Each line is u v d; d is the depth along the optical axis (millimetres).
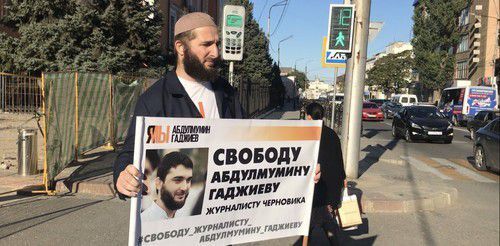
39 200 7086
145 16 20766
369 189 7875
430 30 54688
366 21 8797
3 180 8305
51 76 7746
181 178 2324
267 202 2678
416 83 72875
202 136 2375
